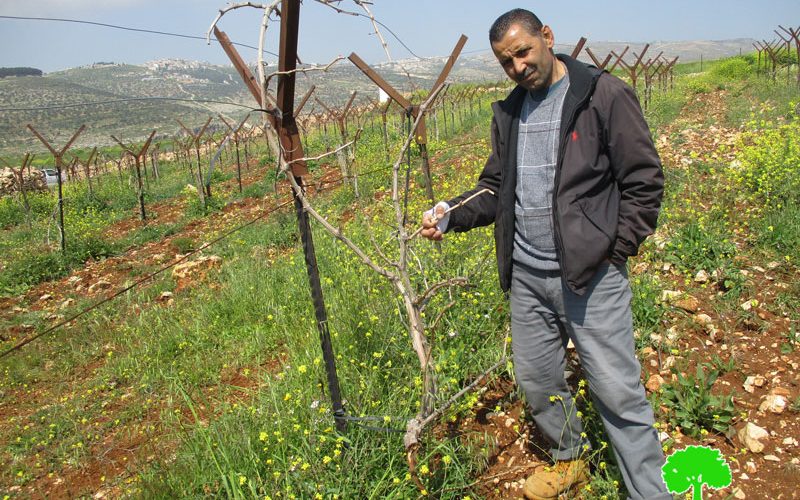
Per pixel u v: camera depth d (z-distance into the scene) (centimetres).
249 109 238
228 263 785
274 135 250
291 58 246
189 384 464
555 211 236
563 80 241
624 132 223
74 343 612
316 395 339
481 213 282
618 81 227
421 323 250
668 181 707
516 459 310
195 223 1251
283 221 938
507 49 231
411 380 349
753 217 546
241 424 333
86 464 389
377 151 1468
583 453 281
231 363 489
